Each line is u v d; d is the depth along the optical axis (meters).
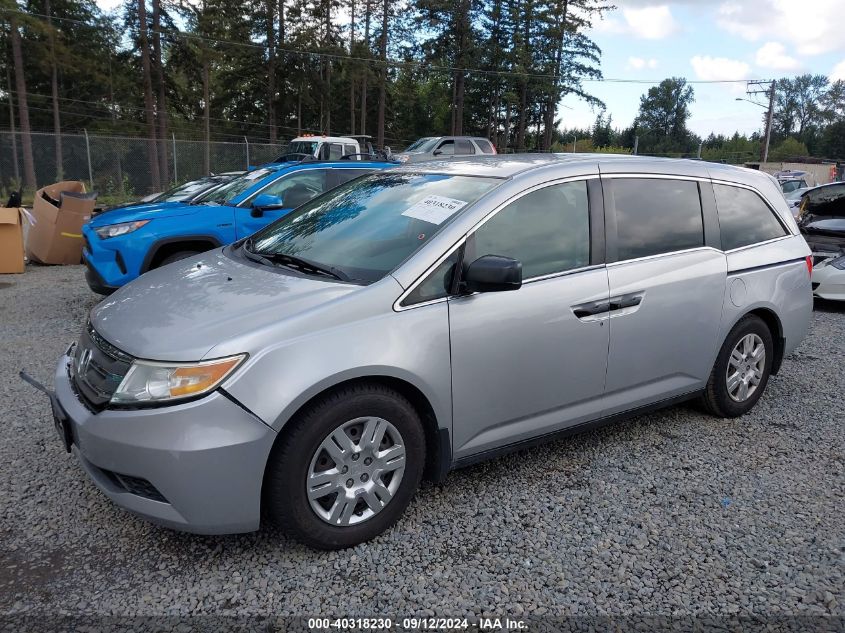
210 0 43.56
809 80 116.12
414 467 2.98
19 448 3.80
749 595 2.63
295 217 4.00
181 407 2.50
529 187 3.36
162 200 8.48
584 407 3.57
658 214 3.86
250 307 2.81
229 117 53.56
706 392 4.32
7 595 2.55
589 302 3.42
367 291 2.86
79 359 2.98
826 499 3.41
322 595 2.58
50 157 22.83
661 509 3.28
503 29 48.06
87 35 43.91
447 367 2.98
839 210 8.90
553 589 2.65
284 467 2.64
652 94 119.75
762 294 4.30
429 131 69.56
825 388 5.18
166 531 3.00
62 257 10.15
